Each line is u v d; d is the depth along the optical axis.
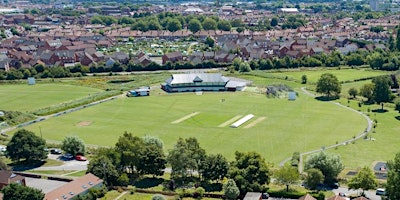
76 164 193.38
